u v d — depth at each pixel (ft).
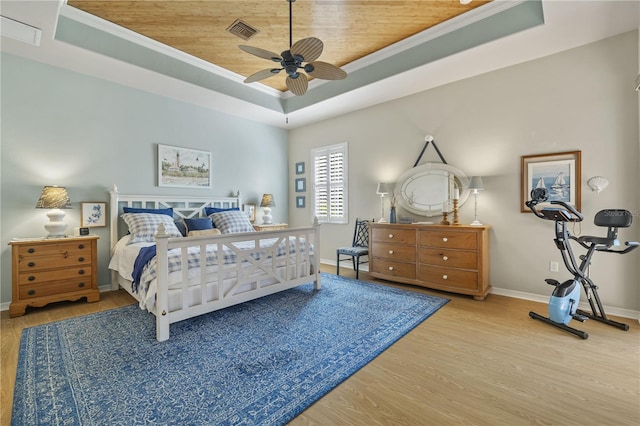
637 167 9.11
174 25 10.73
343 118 17.31
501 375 6.24
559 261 10.55
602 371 6.36
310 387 5.80
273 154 19.57
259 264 10.19
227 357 6.95
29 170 10.79
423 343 7.72
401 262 13.14
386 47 12.26
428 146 13.82
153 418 4.96
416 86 13.44
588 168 9.88
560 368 6.49
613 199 9.48
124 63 11.13
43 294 10.03
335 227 17.92
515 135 11.35
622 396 5.53
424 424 4.84
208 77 13.66
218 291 9.05
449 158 13.16
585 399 5.45
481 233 11.00
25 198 10.71
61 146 11.46
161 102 14.28
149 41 11.58
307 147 19.38
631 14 8.26
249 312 9.84
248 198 18.04
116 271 12.20
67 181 11.60
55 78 11.32
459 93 12.79
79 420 4.90
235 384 5.90
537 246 10.96
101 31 10.48
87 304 10.76
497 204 11.83
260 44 12.01
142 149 13.64
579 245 10.13
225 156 16.88
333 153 17.95
